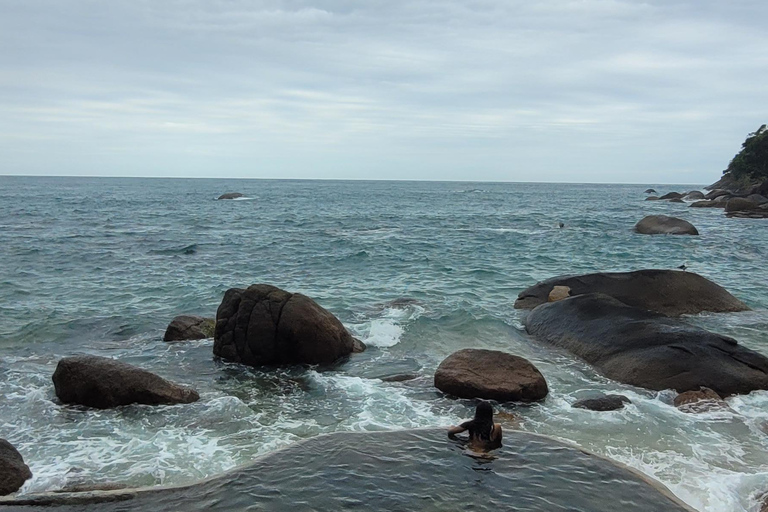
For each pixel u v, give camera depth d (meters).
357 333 14.87
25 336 14.76
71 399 10.22
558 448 8.07
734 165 92.56
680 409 10.02
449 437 8.38
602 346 12.66
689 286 16.95
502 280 22.69
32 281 21.92
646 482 7.21
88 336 14.90
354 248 32.09
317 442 8.21
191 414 9.85
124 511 6.56
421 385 11.27
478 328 15.20
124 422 9.52
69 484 7.63
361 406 10.28
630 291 16.69
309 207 72.25
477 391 10.52
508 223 49.75
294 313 12.62
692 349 11.47
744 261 28.02
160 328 15.58
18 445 8.73
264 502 6.69
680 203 79.94
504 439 8.34
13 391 10.83
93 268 25.00
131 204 72.38
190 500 6.75
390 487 7.01
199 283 21.77
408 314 16.62
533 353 13.34
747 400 10.39
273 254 29.73
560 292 16.67
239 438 8.98
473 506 6.61
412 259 27.95
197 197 94.69
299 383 11.49
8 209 59.03
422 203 85.31
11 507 6.64
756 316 16.20
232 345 12.79
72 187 137.00
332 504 6.64
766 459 8.35
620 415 9.75
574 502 6.73
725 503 7.19
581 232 41.28
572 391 10.99
